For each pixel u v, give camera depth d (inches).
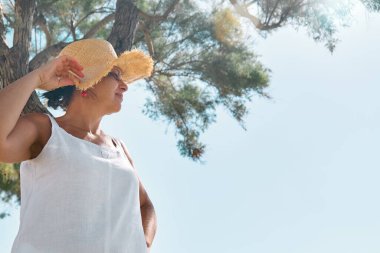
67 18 319.0
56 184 89.6
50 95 101.1
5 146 87.7
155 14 305.4
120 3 252.5
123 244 92.1
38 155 91.7
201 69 311.3
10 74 211.5
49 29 315.9
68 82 95.5
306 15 295.4
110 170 93.1
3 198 283.0
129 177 95.0
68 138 92.9
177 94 313.6
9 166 269.9
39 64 245.1
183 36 314.2
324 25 295.3
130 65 103.1
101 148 94.8
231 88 311.6
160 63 312.5
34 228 88.7
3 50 212.2
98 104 98.3
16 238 91.1
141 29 302.4
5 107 87.4
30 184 92.6
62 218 88.5
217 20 308.5
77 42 100.2
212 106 315.0
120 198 93.1
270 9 291.1
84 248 87.8
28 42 218.2
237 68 309.7
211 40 314.7
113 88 99.1
